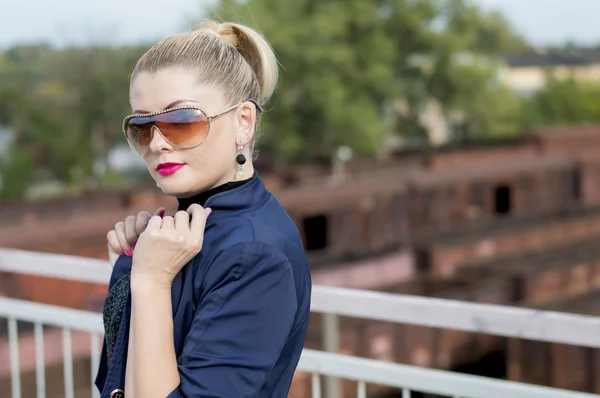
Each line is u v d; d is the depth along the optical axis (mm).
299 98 24359
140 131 1386
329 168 23953
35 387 8398
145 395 1259
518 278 13719
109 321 1518
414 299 2135
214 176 1396
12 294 10516
